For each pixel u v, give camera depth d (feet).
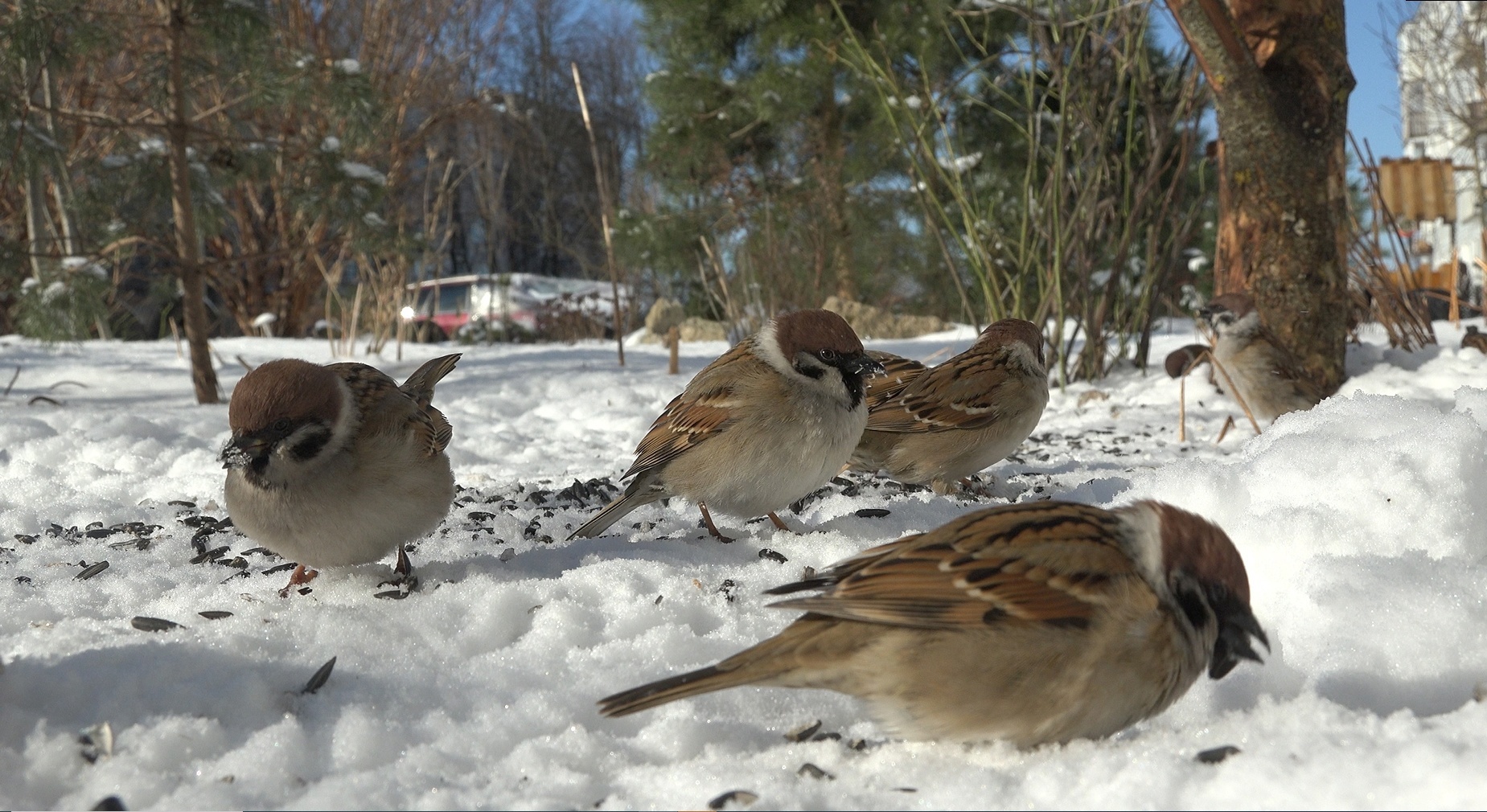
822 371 1.55
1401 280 3.25
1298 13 2.67
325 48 7.70
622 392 3.31
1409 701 0.97
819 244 5.97
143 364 4.34
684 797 0.86
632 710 0.85
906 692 0.87
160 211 3.52
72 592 1.38
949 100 4.60
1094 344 3.35
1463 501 1.28
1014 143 4.79
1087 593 0.84
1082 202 3.29
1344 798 0.74
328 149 3.90
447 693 1.06
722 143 6.23
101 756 0.92
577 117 13.37
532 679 1.10
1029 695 0.85
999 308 3.33
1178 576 0.86
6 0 3.21
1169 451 2.34
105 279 3.60
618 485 2.05
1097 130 3.35
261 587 1.39
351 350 4.75
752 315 4.97
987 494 1.96
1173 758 0.83
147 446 2.42
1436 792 0.72
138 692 1.01
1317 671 1.02
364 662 1.13
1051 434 2.62
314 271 7.68
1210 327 2.52
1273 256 2.75
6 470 2.20
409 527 1.29
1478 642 1.01
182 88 3.39
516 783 0.89
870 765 0.91
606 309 7.93
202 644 1.13
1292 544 1.25
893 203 6.02
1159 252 3.87
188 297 3.33
